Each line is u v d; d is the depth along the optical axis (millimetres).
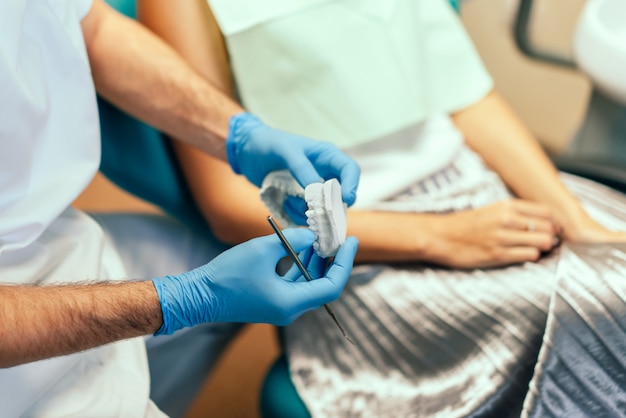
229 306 759
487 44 2182
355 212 1095
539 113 2070
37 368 762
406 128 1179
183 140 1029
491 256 1057
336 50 1108
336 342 1066
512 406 953
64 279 845
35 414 783
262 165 957
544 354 924
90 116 877
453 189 1167
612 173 1354
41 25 807
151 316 745
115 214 1188
